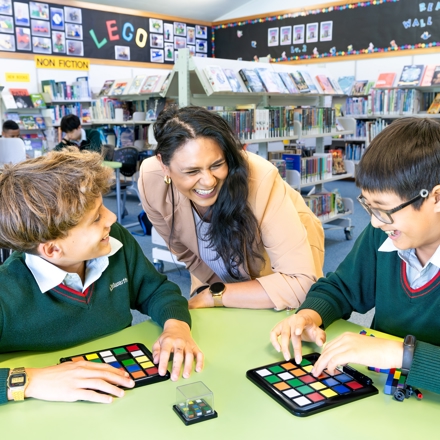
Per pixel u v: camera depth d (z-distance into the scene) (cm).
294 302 134
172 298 127
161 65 927
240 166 124
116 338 117
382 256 120
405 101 692
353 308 129
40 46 762
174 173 120
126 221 547
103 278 119
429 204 91
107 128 712
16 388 89
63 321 110
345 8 809
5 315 103
